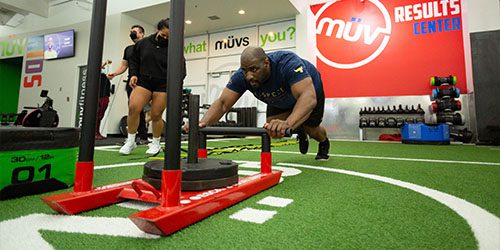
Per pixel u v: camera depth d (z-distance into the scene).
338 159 2.11
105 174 1.36
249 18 6.65
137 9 6.28
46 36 7.54
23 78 7.98
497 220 0.71
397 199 0.92
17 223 0.67
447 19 5.09
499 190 1.05
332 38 5.87
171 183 0.64
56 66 7.47
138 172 1.42
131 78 2.37
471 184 1.17
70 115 7.11
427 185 1.14
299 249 0.54
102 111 4.75
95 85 0.81
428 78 5.15
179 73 0.65
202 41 7.60
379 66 5.49
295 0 6.00
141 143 3.61
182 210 0.63
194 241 0.57
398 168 1.63
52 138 1.01
